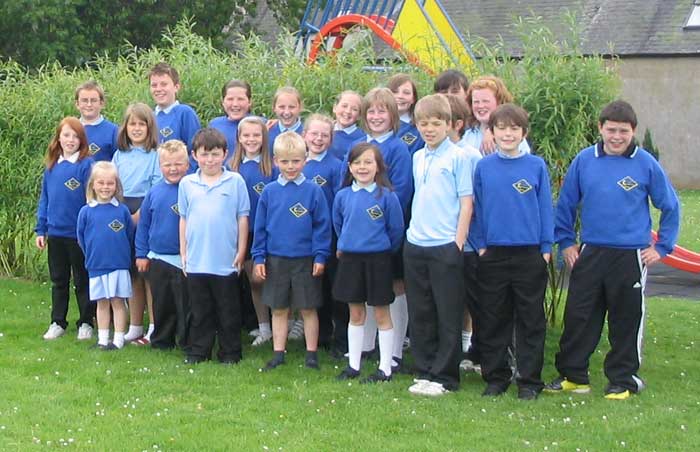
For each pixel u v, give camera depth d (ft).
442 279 20.59
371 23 50.03
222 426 18.26
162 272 24.03
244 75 29.19
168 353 24.12
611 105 20.29
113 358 23.47
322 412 19.20
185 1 78.13
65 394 20.25
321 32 53.62
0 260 35.12
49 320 27.73
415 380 21.35
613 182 20.27
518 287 20.35
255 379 21.74
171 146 23.77
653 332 27.63
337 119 24.47
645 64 88.38
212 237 22.99
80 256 25.63
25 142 32.99
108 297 24.20
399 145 22.27
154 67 25.86
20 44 73.72
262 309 25.20
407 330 24.95
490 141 21.70
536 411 19.38
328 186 23.39
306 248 22.56
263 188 23.62
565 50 26.89
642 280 20.45
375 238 21.36
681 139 87.97
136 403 19.69
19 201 33.68
